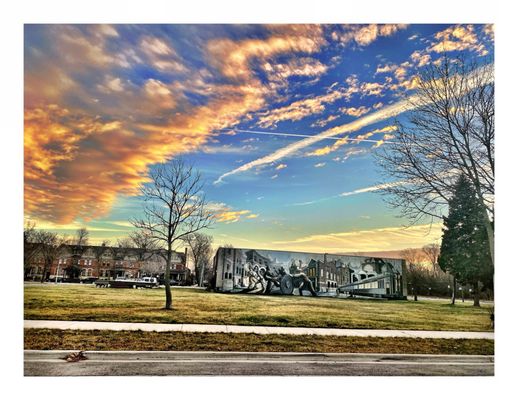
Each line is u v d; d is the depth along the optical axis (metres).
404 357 10.64
